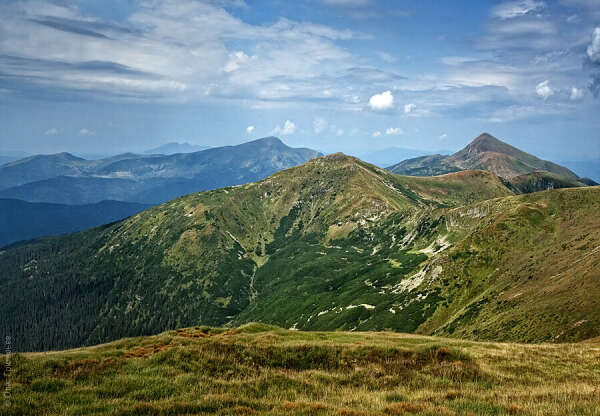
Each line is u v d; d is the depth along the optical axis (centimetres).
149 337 4584
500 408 1714
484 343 4050
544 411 1650
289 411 1716
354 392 2283
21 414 1778
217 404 1831
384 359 3034
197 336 4603
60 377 2305
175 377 2342
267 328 5016
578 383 2516
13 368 2350
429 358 3003
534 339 7106
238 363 2805
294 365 2988
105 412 1738
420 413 1641
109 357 2923
